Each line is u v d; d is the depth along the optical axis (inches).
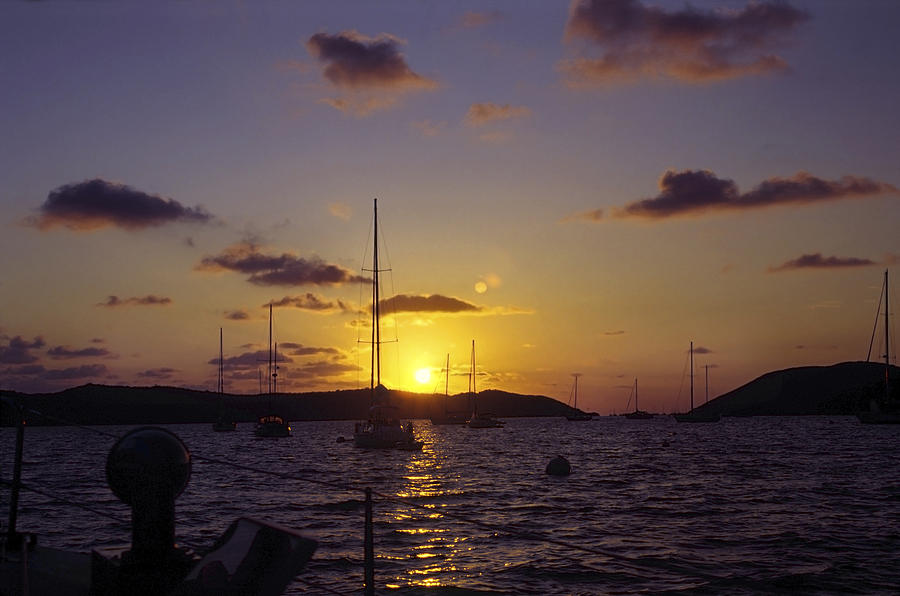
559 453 3009.4
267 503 1277.1
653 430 6446.9
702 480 1771.7
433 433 5910.4
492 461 2514.8
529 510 1238.9
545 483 1722.4
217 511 1178.6
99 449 3356.3
